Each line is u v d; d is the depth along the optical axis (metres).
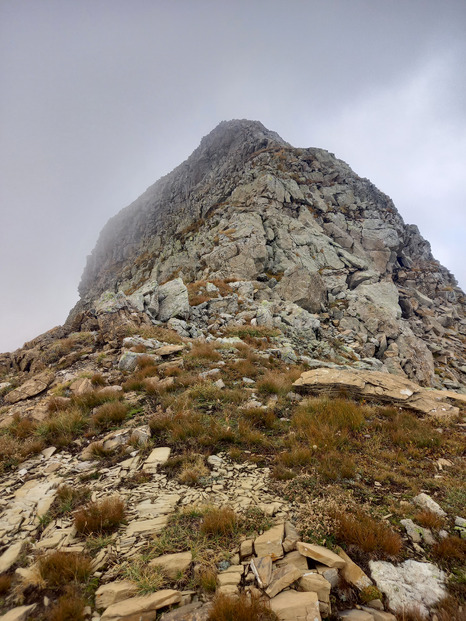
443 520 5.11
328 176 59.47
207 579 3.80
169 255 57.16
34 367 14.79
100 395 10.45
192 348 15.67
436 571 4.20
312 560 4.22
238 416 9.12
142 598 3.62
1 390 13.13
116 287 72.25
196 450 7.36
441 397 11.53
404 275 50.41
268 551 4.24
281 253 39.28
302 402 10.61
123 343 15.26
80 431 8.67
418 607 3.65
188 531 4.70
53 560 4.03
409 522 5.04
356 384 11.31
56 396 10.95
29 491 5.97
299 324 24.86
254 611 3.30
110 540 4.56
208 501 5.43
